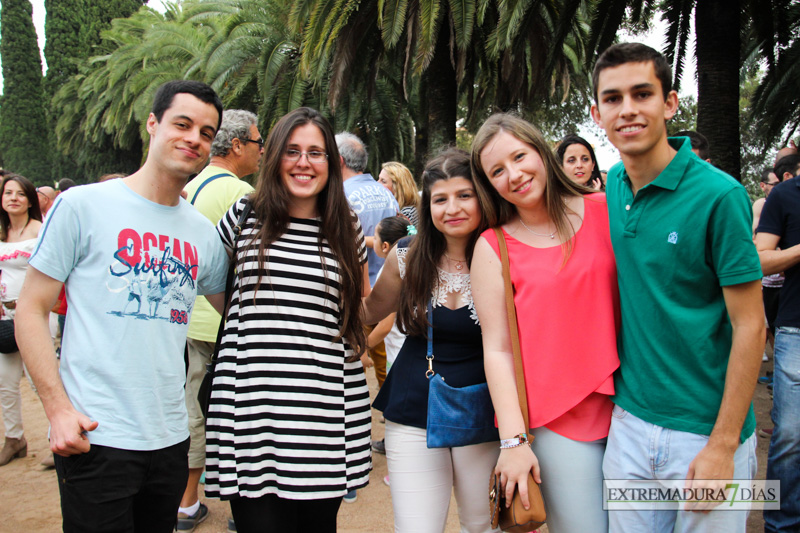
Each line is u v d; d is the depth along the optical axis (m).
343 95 11.83
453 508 3.43
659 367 1.71
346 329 2.14
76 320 1.77
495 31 7.98
